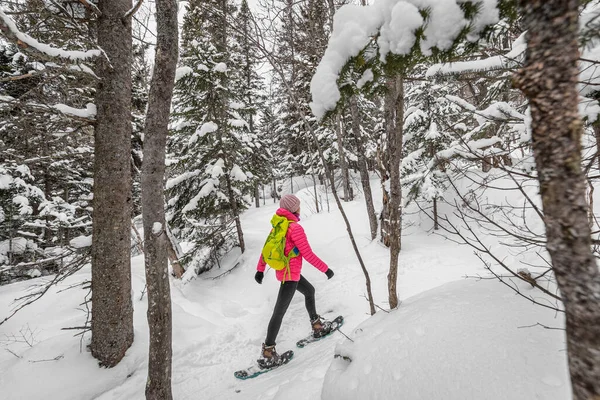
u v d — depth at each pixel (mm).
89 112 3270
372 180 18125
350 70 1168
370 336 1751
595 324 481
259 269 3602
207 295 5789
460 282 2023
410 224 8055
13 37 2123
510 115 1807
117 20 3254
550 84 502
